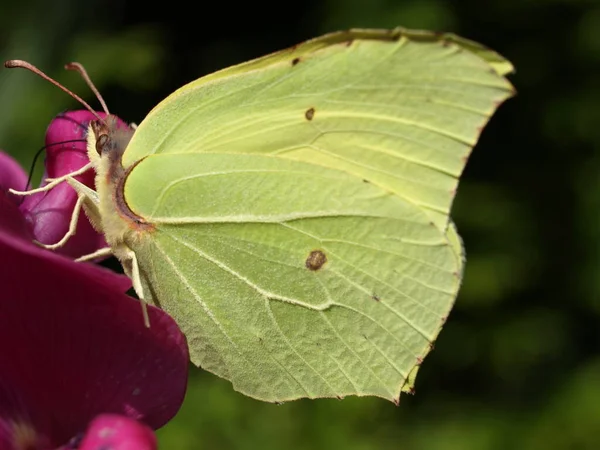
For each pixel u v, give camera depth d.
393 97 0.11
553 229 0.27
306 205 0.11
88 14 0.25
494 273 0.25
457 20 0.27
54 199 0.10
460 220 0.26
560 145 0.27
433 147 0.11
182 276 0.11
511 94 0.10
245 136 0.11
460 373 0.26
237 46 0.31
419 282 0.11
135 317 0.09
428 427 0.24
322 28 0.26
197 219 0.10
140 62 0.24
